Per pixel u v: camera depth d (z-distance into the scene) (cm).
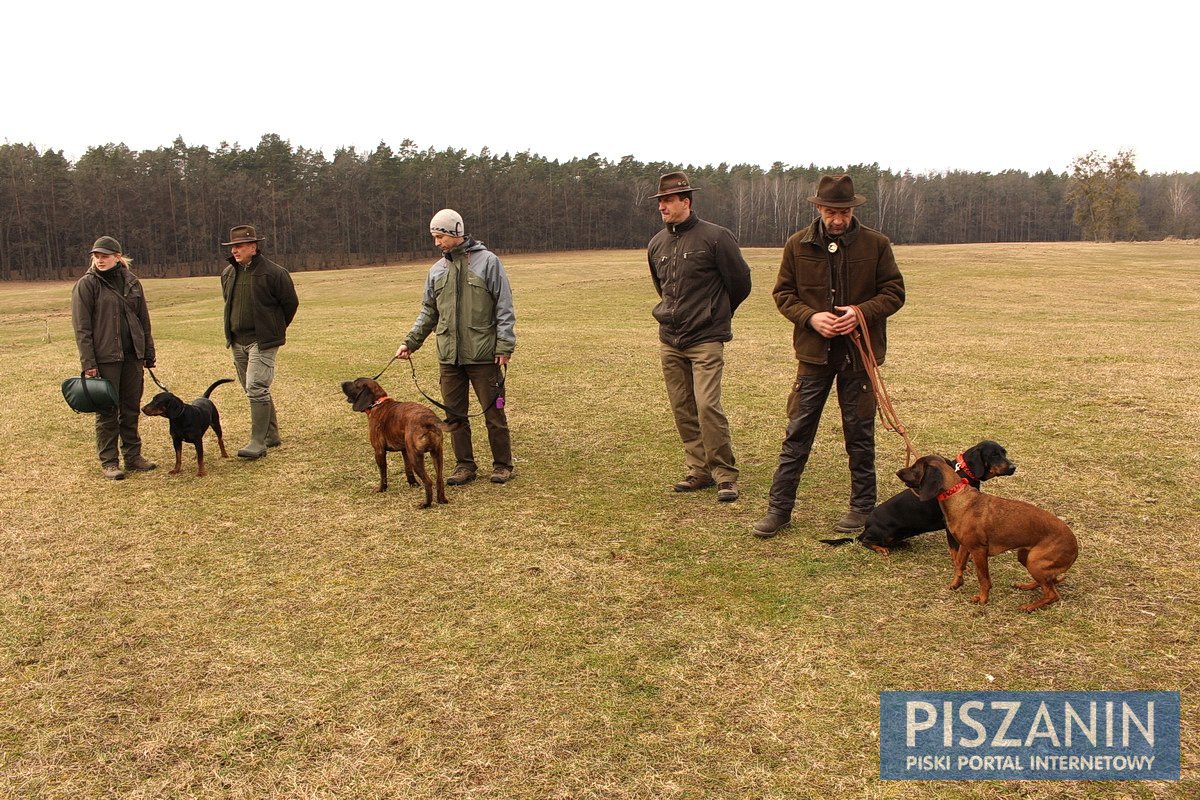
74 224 6394
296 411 907
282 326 729
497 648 368
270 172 7350
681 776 279
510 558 473
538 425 817
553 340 1473
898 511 454
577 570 454
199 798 274
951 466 410
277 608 415
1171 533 475
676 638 373
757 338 1466
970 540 392
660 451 711
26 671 357
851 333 476
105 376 652
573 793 272
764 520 499
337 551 492
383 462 611
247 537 519
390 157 7838
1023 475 594
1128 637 359
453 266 610
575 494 595
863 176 10419
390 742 301
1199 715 303
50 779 286
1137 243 5925
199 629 393
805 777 278
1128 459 623
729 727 306
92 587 445
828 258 479
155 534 527
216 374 1194
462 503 580
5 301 3453
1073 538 381
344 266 7500
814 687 330
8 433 823
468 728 309
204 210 6969
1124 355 1136
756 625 383
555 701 325
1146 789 268
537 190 8844
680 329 573
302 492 614
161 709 326
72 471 682
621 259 5816
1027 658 346
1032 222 10594
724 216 9875
